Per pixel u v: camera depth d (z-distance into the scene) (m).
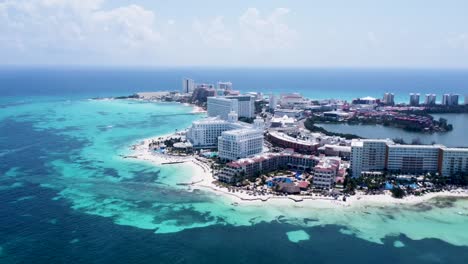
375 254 194.25
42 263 182.62
